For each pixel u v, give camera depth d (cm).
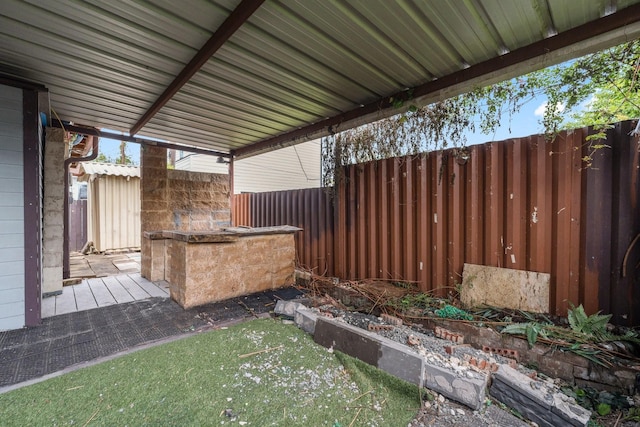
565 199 268
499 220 309
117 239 805
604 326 239
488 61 275
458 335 282
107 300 368
